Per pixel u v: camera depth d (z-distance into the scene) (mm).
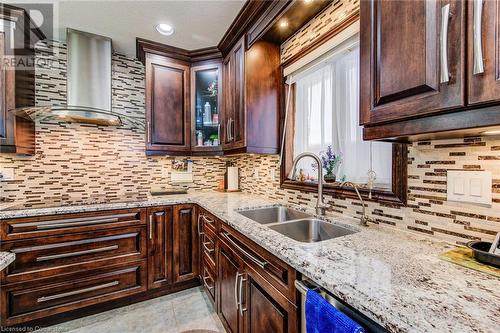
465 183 893
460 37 598
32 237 1626
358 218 1347
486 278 669
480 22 562
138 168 2539
